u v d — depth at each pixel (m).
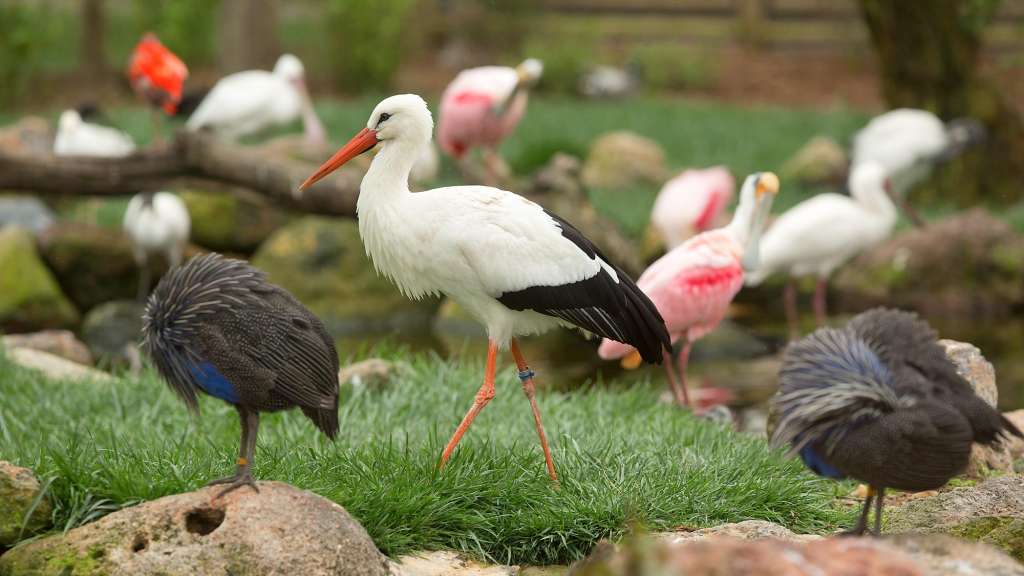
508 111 17.36
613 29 36.78
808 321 17.41
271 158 14.66
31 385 10.59
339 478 7.58
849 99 32.38
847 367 6.16
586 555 7.40
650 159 23.77
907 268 18.20
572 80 32.75
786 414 6.25
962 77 22.83
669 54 34.25
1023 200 22.83
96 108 23.47
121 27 38.72
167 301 6.50
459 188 8.10
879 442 6.02
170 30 31.53
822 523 7.95
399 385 10.38
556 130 27.02
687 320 11.21
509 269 7.88
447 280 8.09
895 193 20.55
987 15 22.20
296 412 9.25
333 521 6.38
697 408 11.91
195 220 18.61
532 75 17.39
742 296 18.47
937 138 21.53
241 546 6.16
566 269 7.95
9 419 9.38
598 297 8.04
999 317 17.56
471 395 10.28
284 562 6.14
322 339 6.65
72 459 7.32
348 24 31.86
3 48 29.44
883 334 6.41
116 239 17.94
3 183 14.52
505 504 7.60
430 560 7.13
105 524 6.41
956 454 6.04
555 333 16.05
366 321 17.42
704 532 7.05
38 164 14.50
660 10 36.84
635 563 4.57
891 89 23.42
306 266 17.77
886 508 8.05
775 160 25.09
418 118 8.17
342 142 24.20
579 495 7.78
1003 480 7.54
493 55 36.41
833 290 18.55
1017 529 6.77
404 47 33.97
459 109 17.19
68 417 9.67
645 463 8.32
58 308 16.92
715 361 14.71
